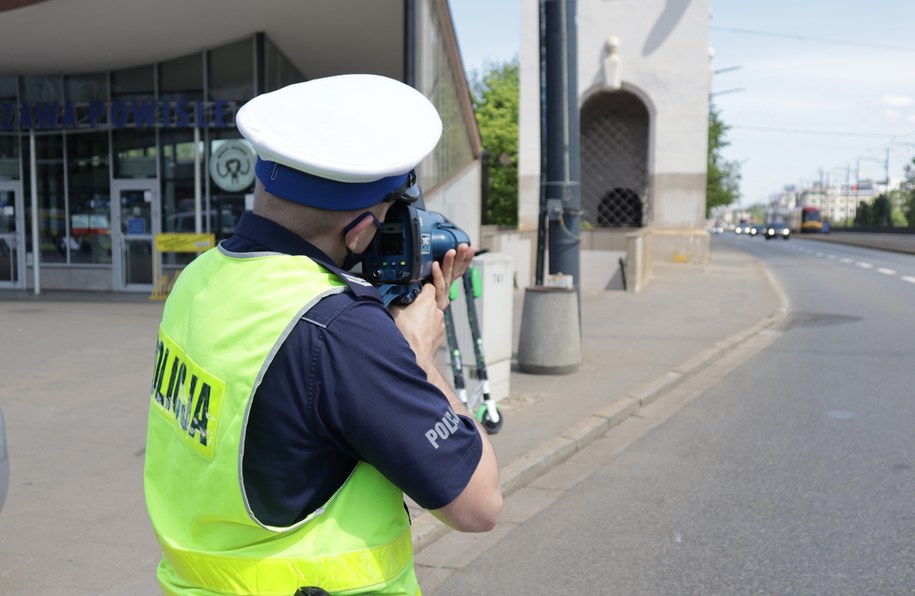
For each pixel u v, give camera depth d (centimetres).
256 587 121
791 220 9469
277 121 119
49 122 1484
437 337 145
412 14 1144
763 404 712
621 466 543
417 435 118
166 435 130
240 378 117
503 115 3291
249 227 127
